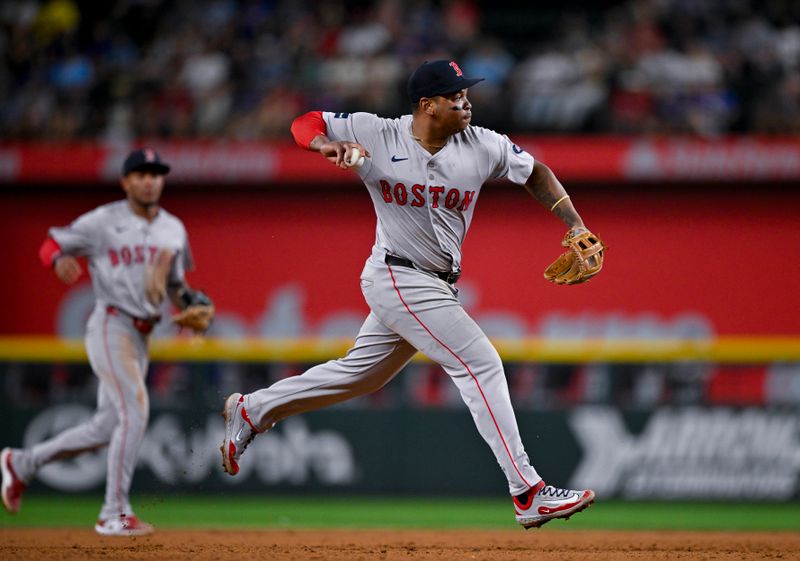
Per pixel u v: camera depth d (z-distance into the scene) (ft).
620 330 163.94
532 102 170.19
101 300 81.76
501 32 194.49
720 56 176.55
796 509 116.16
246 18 187.62
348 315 167.53
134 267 81.25
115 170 165.37
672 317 164.35
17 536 80.43
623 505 118.52
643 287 164.66
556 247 165.17
